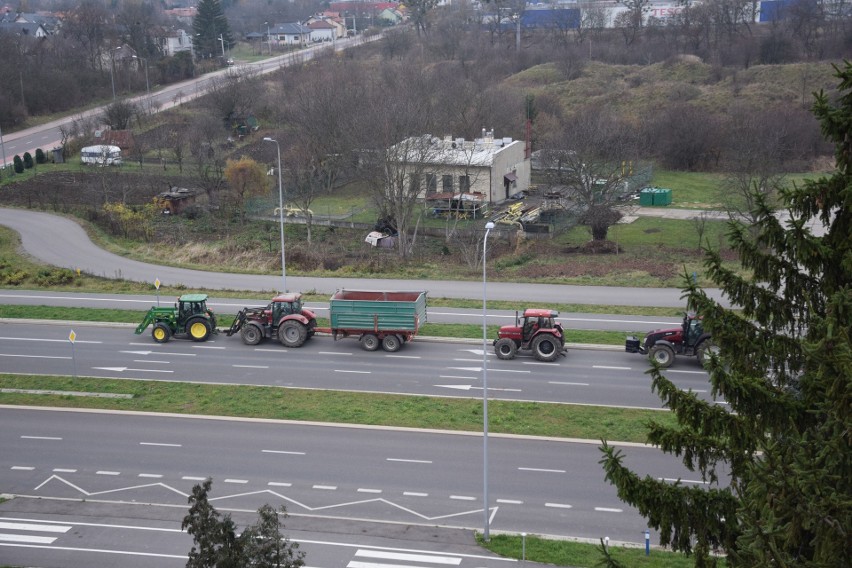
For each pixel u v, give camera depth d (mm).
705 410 16109
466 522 26062
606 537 24969
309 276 56312
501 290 51938
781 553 12477
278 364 39938
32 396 36438
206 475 29375
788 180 77562
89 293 52469
